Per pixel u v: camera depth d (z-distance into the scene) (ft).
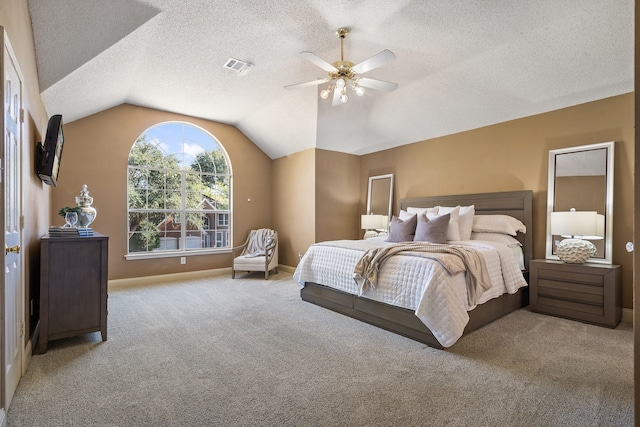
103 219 15.21
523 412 5.67
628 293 10.71
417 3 8.70
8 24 5.79
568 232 11.10
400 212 16.17
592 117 11.69
